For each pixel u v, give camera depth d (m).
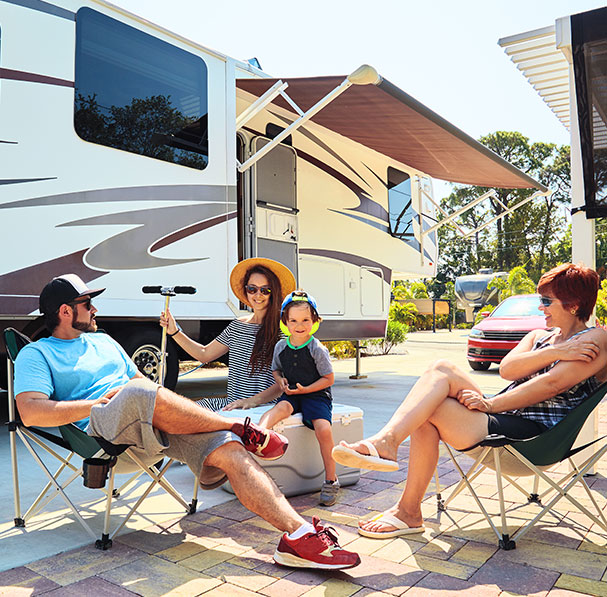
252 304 2.82
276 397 2.70
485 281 26.58
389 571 1.76
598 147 2.87
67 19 3.57
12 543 1.98
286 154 5.96
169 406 1.81
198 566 1.80
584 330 2.05
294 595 1.60
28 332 3.51
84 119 3.62
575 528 2.12
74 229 3.54
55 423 1.87
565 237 35.88
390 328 13.70
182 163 4.19
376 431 3.94
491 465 2.08
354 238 6.96
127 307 3.80
